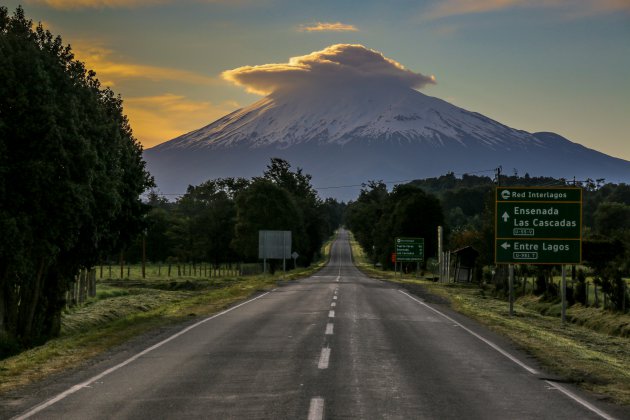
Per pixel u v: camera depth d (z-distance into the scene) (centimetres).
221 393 1309
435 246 11450
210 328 2512
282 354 1836
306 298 4253
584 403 1260
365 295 4622
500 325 2762
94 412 1152
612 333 3133
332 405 1198
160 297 5022
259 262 12912
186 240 13212
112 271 11162
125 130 3703
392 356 1817
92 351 1912
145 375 1518
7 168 2441
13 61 2539
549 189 3250
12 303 2839
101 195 2873
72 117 2705
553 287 4738
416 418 1111
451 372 1582
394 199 13388
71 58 3103
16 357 1880
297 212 11706
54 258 2753
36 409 1178
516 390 1374
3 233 2375
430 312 3334
